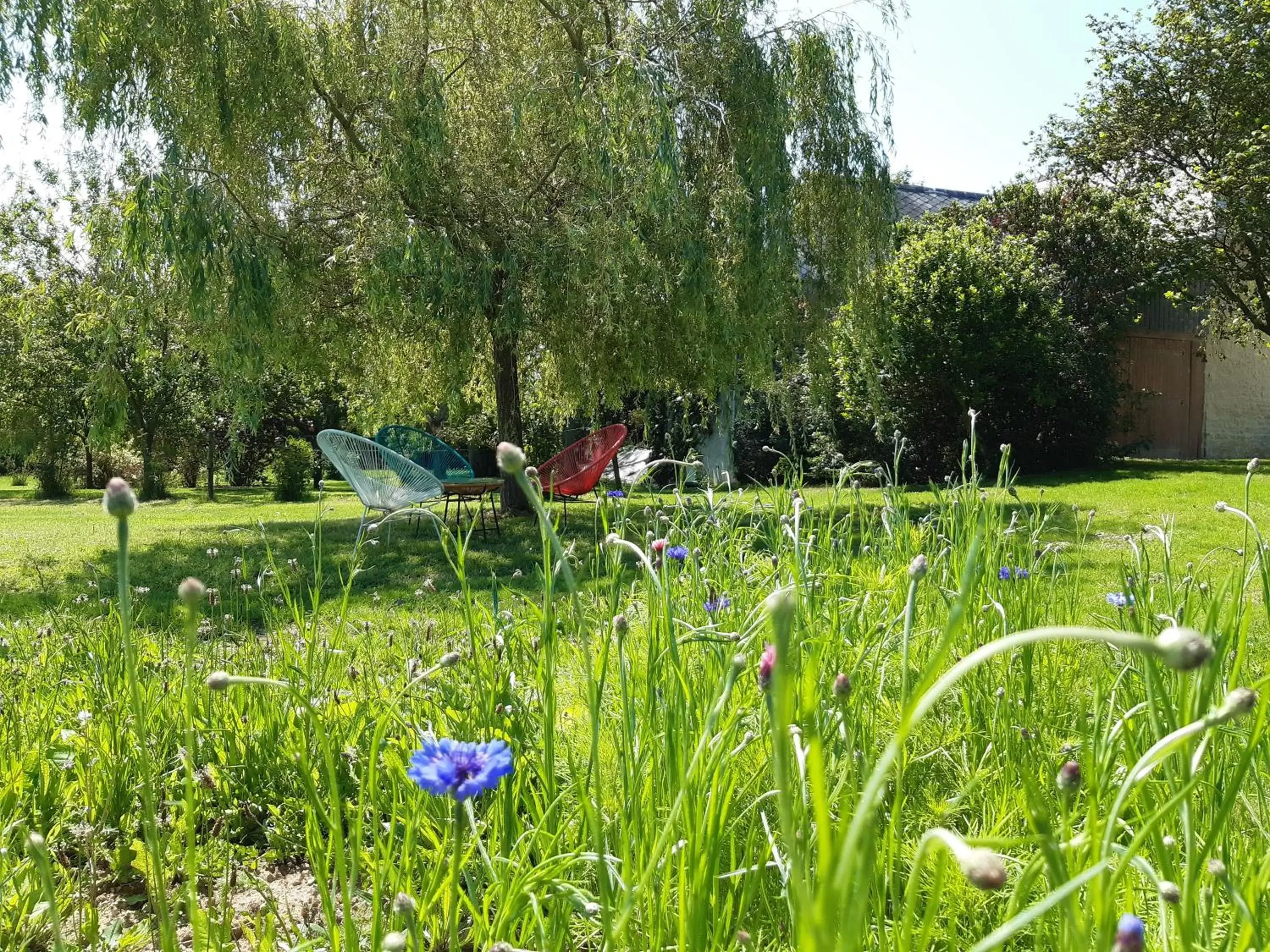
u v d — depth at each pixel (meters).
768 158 10.45
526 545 8.97
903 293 15.60
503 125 11.17
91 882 1.95
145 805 1.13
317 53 10.31
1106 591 4.74
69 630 3.72
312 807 1.58
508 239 10.63
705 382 11.45
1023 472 16.67
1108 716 1.60
